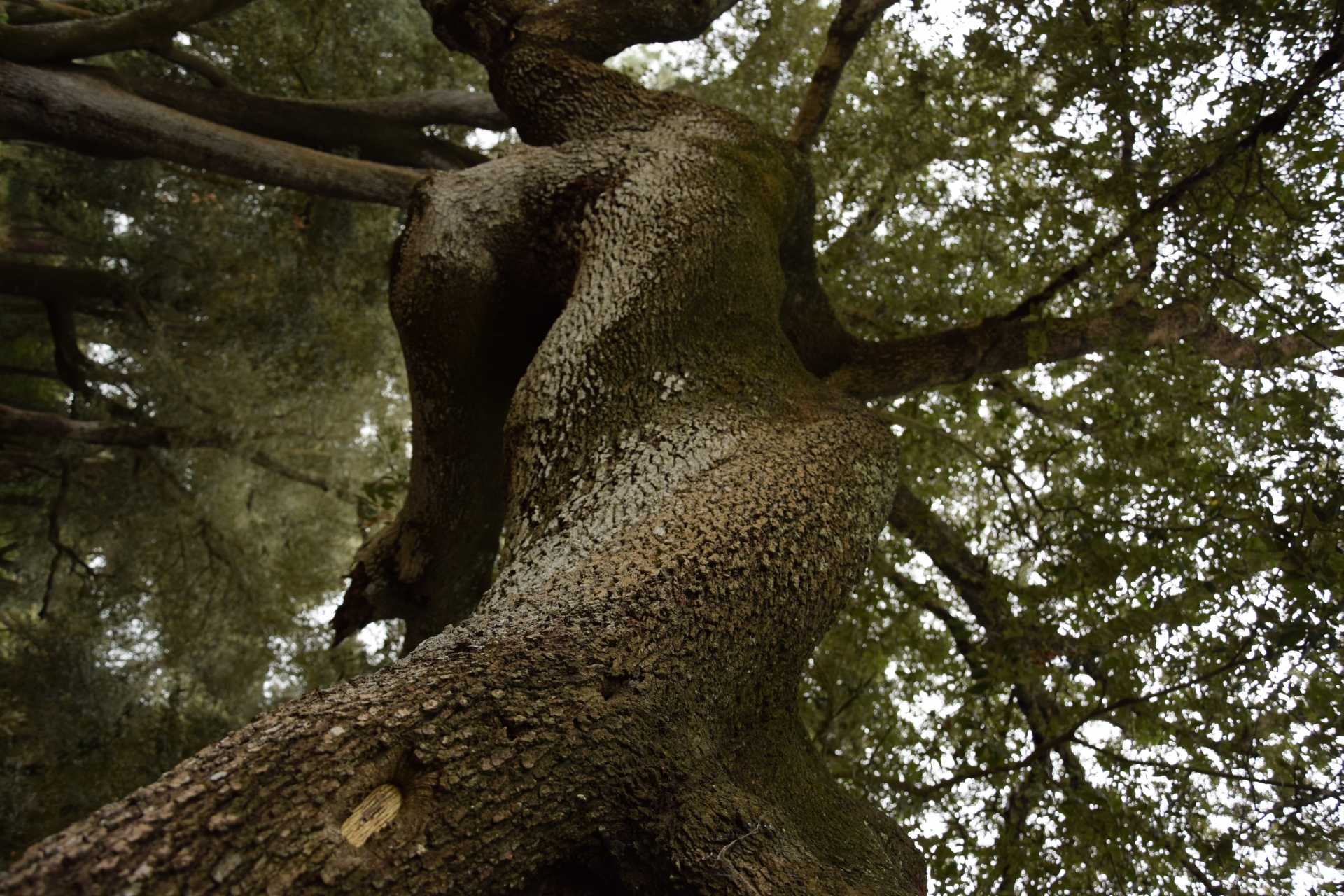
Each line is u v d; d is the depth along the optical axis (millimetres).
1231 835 4281
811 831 2277
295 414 11414
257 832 1468
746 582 2373
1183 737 4516
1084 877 4777
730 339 3447
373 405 11938
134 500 11219
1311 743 4027
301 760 1597
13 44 6965
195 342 11125
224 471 11344
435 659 1970
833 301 6637
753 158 4195
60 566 11773
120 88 7637
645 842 1885
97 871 1342
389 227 11352
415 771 1698
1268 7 4406
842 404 3400
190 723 10875
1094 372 5512
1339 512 4062
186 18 7355
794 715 2645
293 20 10227
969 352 5199
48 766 9773
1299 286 4625
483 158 9586
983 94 6055
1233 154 4559
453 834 1629
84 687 10078
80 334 11820
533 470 2984
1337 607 3803
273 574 11742
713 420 3010
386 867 1538
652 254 3471
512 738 1794
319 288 11172
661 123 4367
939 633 6047
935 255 6559
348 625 4660
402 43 10656
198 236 10625
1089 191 5008
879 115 7023
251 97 8750
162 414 10805
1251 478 4430
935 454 6469
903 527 6051
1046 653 4996
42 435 9945
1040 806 4883
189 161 7652
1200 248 4840
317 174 7953
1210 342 5359
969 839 4883
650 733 1962
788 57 8492
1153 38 4852
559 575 2355
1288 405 4598
